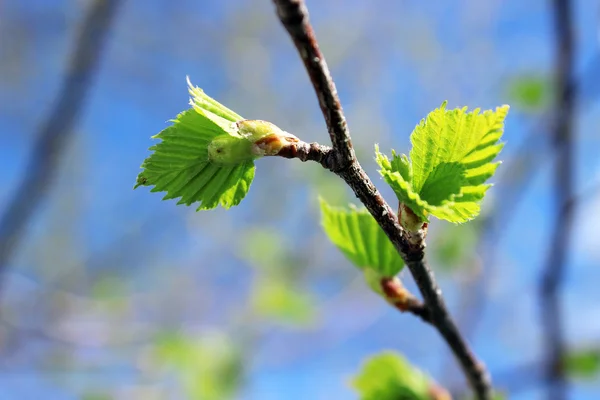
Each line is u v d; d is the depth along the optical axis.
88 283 0.98
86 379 0.68
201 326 0.78
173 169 0.20
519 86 0.46
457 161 0.20
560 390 0.32
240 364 0.67
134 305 0.84
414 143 0.20
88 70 0.39
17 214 0.40
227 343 0.67
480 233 0.51
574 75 0.33
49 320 0.70
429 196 0.20
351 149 0.19
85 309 0.73
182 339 0.66
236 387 0.66
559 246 0.33
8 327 0.67
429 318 0.22
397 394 0.25
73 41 0.39
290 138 0.20
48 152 0.40
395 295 0.22
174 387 0.69
